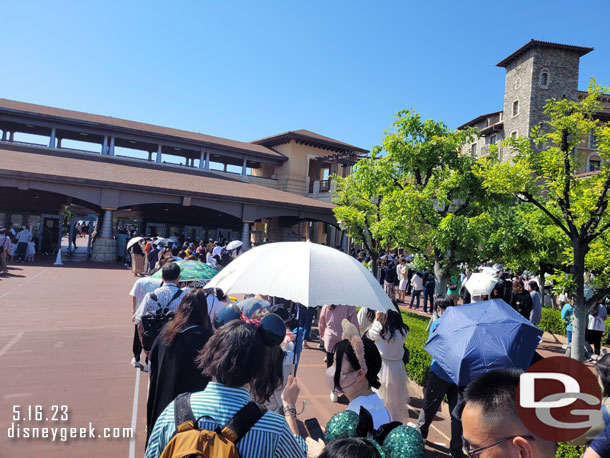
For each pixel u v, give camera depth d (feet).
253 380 6.03
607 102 107.55
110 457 12.86
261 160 140.26
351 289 8.96
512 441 4.33
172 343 9.89
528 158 24.50
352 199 51.70
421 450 5.80
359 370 7.80
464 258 35.06
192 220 107.45
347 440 5.16
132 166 104.01
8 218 84.53
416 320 37.06
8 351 22.41
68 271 59.11
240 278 9.23
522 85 128.47
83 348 23.88
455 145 35.04
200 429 5.16
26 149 100.58
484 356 11.10
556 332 41.93
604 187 21.97
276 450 5.25
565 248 29.19
